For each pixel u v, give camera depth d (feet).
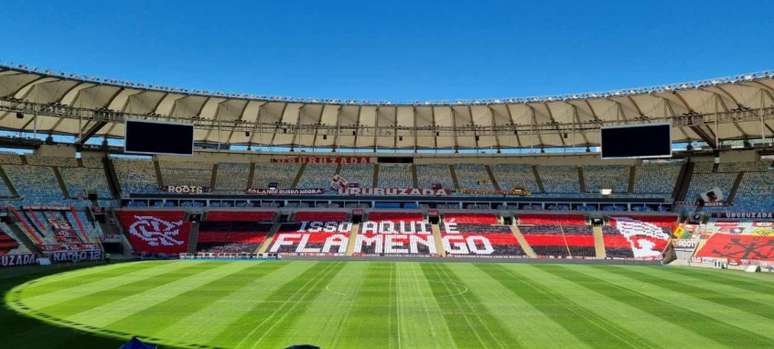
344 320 96.07
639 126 212.43
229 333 86.38
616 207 249.55
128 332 86.58
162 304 109.19
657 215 240.12
